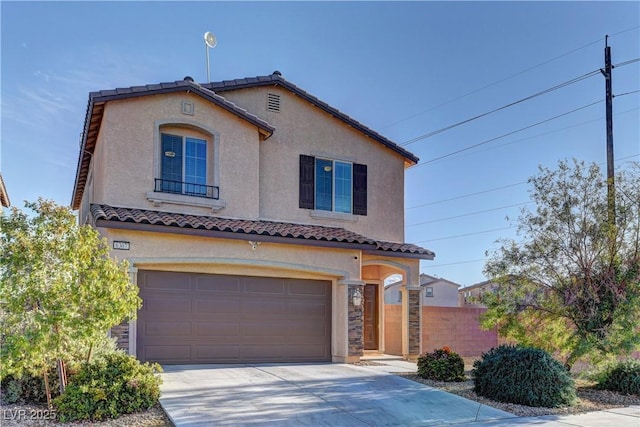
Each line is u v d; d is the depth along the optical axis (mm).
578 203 14914
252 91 18938
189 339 15227
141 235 14477
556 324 15477
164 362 14820
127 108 15969
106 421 9375
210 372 14078
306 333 16984
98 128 17031
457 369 14484
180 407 10266
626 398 13359
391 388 12977
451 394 12703
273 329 16469
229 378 13328
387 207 20922
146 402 10172
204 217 16188
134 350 13906
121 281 10156
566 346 15219
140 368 10453
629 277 14453
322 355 17156
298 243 16359
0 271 9141
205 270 15586
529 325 15703
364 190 20469
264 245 16156
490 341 22797
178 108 16703
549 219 15164
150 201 15906
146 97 16250
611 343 14297
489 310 16141
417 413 10883
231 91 18625
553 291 15211
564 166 15172
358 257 17734
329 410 10703
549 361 12461
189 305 15320
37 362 9047
